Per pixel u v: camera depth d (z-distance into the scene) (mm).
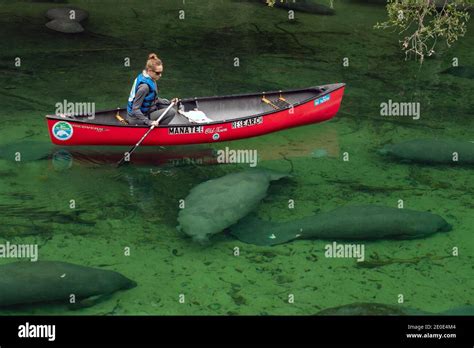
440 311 5906
